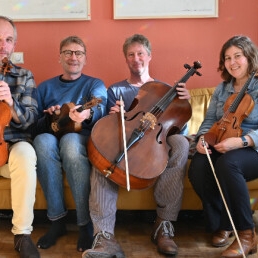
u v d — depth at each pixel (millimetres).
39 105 2287
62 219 1981
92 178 1850
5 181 1984
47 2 2650
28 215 1811
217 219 1934
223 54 2043
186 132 2291
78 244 1885
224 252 1752
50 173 1897
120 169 1703
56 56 2732
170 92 2010
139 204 2051
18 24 2684
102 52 2742
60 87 2287
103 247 1743
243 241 1755
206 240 2018
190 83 2797
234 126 1860
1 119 1792
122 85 2367
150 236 2068
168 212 1922
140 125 1851
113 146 1770
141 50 2285
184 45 2750
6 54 2080
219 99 2090
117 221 2289
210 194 1912
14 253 1849
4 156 1820
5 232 2090
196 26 2732
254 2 2715
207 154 1781
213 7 2689
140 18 2689
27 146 1871
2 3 2637
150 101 2014
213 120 2098
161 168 1761
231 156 1794
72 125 2002
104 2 2682
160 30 2727
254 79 1962
